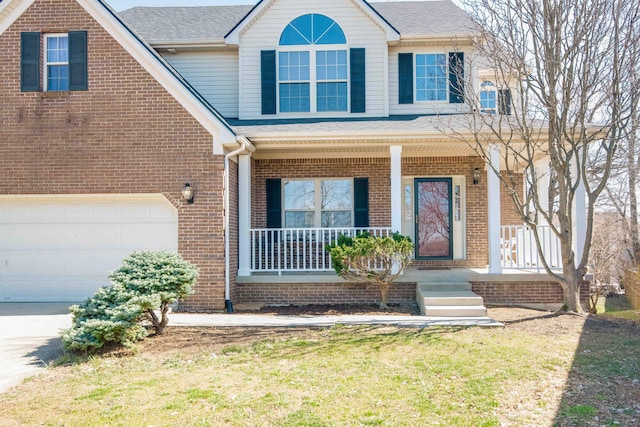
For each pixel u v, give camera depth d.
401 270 10.15
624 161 18.12
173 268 7.87
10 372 6.17
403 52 12.91
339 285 10.98
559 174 9.44
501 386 5.38
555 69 9.03
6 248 10.79
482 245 13.23
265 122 12.22
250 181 12.26
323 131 10.58
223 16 14.91
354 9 12.62
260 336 7.75
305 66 12.74
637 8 8.34
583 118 8.93
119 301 7.18
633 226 19.42
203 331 8.19
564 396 5.10
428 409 4.79
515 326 8.27
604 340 7.28
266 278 10.95
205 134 10.13
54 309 9.92
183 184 10.13
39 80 10.30
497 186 10.84
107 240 10.62
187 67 13.19
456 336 7.53
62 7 10.33
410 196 13.59
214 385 5.48
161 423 4.52
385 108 12.56
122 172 10.19
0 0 10.30
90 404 5.00
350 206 13.41
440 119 11.59
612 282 23.14
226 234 10.21
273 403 4.94
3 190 10.28
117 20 10.19
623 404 4.88
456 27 12.92
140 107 10.19
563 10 8.67
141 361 6.54
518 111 11.51
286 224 13.43
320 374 5.80
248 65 12.73
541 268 11.27
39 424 4.54
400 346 6.97
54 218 10.73
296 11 12.70
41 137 10.26
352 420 4.55
